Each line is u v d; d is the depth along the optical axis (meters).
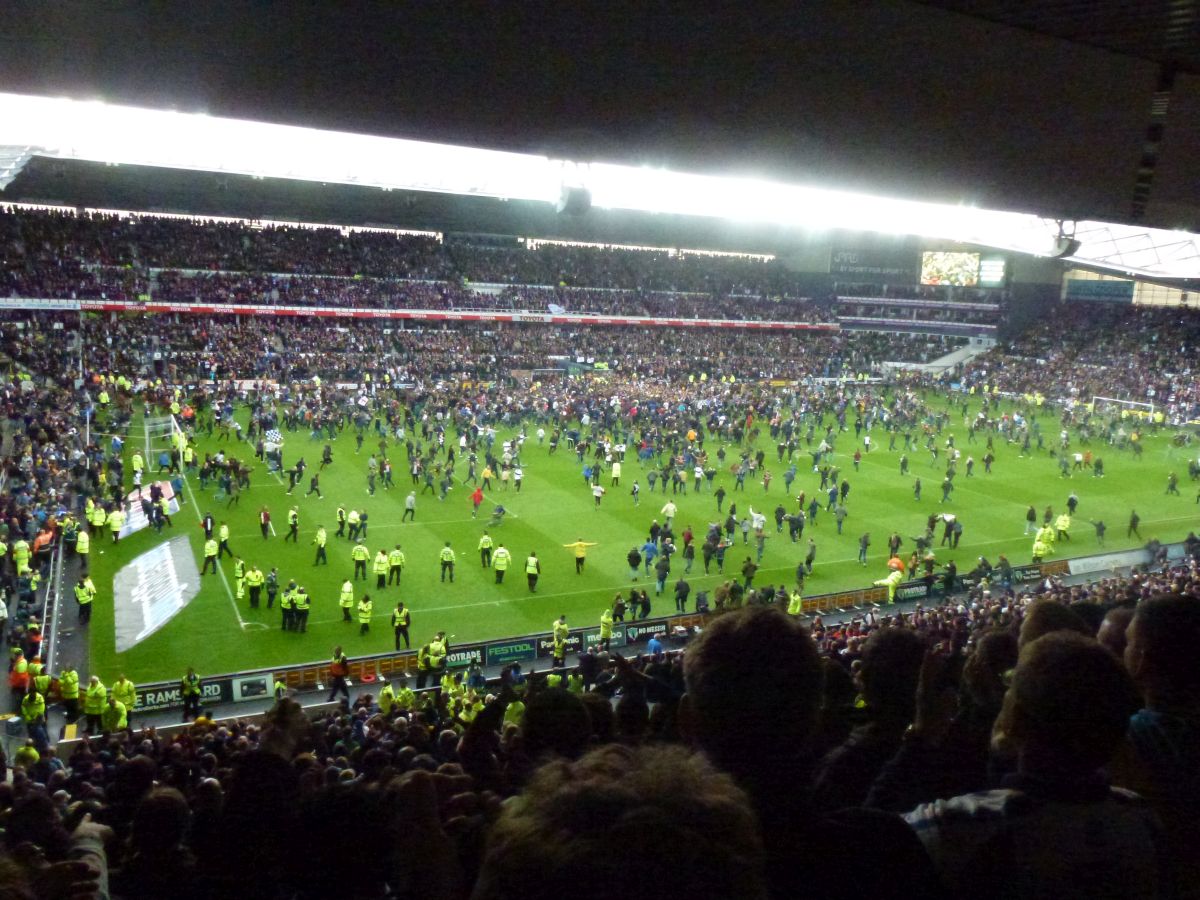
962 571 40.25
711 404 70.75
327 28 7.96
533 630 31.89
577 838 1.52
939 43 9.10
